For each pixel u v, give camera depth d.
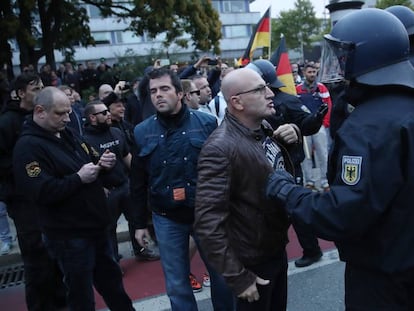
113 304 2.93
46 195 2.46
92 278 2.77
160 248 2.70
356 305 1.62
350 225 1.43
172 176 2.60
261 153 2.00
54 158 2.54
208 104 4.93
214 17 16.42
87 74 12.70
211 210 1.91
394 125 1.41
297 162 3.26
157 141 2.62
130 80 12.88
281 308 2.31
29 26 12.82
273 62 4.95
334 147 1.55
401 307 1.54
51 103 2.52
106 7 14.95
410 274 1.50
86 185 2.61
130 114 5.36
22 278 4.25
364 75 1.53
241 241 2.01
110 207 3.96
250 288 1.90
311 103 5.30
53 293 3.38
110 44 39.91
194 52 17.09
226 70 6.32
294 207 1.59
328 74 1.69
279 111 3.46
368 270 1.58
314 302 3.27
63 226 2.57
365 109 1.52
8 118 3.09
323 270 3.79
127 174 4.22
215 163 1.93
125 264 4.38
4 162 3.07
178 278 2.67
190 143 2.59
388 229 1.48
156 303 3.51
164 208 2.64
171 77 2.59
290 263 4.04
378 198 1.40
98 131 3.96
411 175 1.42
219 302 2.74
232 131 2.00
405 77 1.51
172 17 14.32
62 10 13.69
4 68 12.59
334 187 1.49
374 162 1.41
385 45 1.50
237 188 1.97
